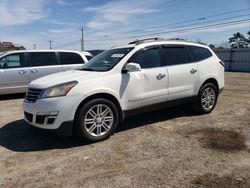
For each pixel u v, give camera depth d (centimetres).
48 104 448
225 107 737
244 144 458
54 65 1014
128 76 514
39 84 477
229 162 391
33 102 469
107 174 365
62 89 453
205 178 347
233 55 3238
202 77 633
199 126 562
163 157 412
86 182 346
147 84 539
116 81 498
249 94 985
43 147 468
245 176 351
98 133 482
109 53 578
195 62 629
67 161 408
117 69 509
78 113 459
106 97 495
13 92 970
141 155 422
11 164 404
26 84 979
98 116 480
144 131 537
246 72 2761
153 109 566
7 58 955
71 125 455
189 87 611
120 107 507
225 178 346
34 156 431
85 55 1099
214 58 677
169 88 574
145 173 364
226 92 1048
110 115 493
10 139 515
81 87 461
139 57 540
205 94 649
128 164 392
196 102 636
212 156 412
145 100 539
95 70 526
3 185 345
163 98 568
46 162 407
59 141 492
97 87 474
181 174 359
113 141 485
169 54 588
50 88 456
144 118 627
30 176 366
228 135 502
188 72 605
